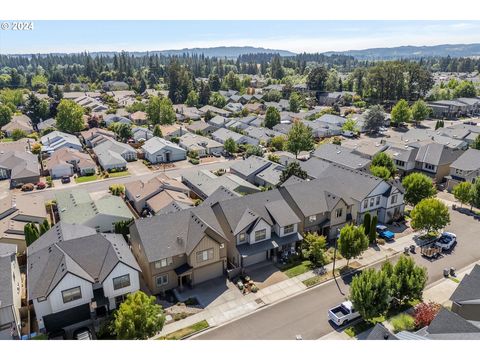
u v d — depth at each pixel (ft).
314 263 144.25
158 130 361.92
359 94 618.03
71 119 376.07
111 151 290.35
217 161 297.94
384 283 105.19
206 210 146.00
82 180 250.37
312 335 106.63
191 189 224.53
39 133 387.96
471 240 161.27
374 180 174.81
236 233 137.90
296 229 150.82
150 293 126.72
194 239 129.70
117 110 496.64
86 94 627.46
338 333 107.14
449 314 86.74
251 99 602.85
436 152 243.81
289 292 127.24
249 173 233.14
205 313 117.39
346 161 238.89
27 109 446.60
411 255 149.28
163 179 212.02
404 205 184.24
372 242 158.92
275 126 390.42
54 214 191.83
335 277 135.33
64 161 261.44
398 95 553.23
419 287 111.04
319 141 358.84
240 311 118.11
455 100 504.84
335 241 162.50
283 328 109.91
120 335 93.35
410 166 248.11
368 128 402.72
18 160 259.60
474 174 217.97
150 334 95.91
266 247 141.28
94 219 163.73
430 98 557.33
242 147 326.65
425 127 425.28
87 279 110.32
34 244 136.26
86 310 112.47
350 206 166.20
